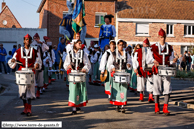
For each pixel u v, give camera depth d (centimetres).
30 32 3238
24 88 699
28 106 709
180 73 2034
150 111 796
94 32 3228
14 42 3259
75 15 1273
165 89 748
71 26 1386
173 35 3278
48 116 702
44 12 3400
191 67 2650
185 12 3341
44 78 1192
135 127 596
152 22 3212
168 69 708
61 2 3212
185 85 1566
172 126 611
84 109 807
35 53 722
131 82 1155
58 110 785
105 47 1135
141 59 827
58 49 1694
